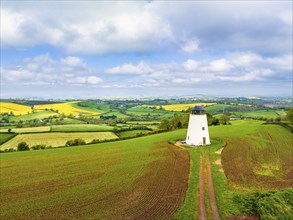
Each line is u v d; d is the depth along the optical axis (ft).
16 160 183.52
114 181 125.80
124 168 149.07
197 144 204.64
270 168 147.64
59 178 134.62
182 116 377.91
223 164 151.33
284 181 124.47
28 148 252.62
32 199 105.81
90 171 145.79
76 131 366.22
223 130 275.80
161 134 281.33
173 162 157.99
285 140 234.38
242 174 133.59
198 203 95.66
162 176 130.93
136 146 218.18
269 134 254.88
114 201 100.68
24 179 134.82
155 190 111.24
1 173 148.15
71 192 112.57
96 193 110.22
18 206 99.04
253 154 178.19
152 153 185.57
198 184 116.37
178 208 92.22
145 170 142.92
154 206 94.58
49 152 212.23
